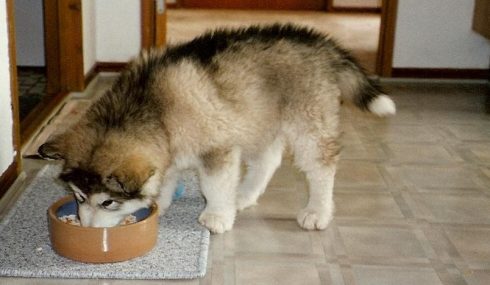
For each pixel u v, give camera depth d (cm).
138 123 199
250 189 232
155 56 211
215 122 205
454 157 277
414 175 260
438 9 376
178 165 211
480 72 384
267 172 232
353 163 268
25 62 361
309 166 220
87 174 191
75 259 202
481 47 382
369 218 230
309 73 215
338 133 221
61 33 323
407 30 379
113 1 362
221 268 204
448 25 379
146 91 203
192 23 578
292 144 220
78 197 198
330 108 217
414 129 305
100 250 201
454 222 230
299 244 216
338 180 254
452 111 331
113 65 369
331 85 217
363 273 204
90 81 347
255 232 221
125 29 366
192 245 211
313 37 222
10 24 235
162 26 367
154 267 201
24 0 354
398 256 212
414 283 201
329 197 224
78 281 197
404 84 378
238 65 210
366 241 218
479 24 364
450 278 204
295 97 215
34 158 261
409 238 221
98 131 198
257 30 219
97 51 368
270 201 238
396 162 271
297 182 252
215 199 217
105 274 198
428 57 383
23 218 221
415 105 338
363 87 223
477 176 261
